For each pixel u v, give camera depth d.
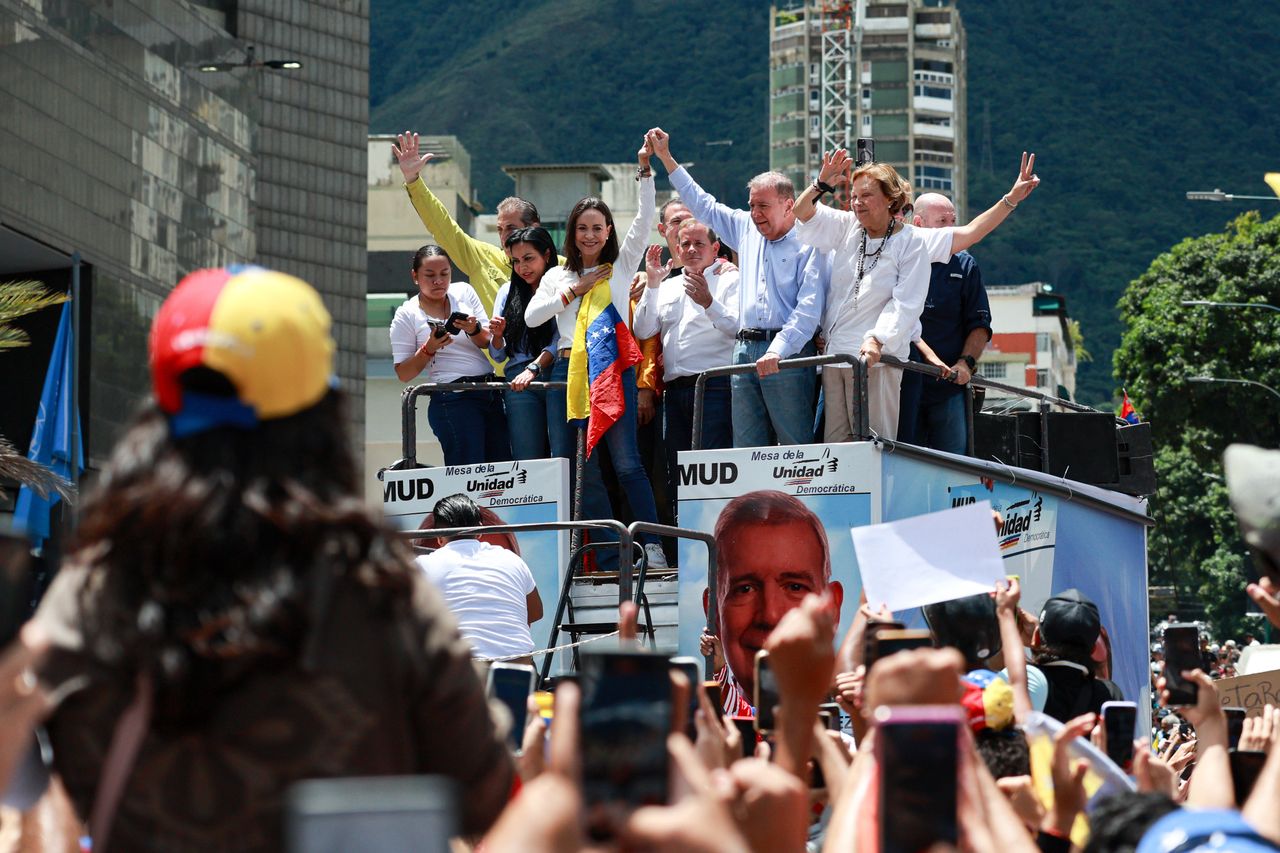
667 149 32.41
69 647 8.41
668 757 7.55
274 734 8.24
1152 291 172.00
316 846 6.21
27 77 97.81
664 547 34.41
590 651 7.71
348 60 153.25
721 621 28.16
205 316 8.63
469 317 34.12
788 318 30.94
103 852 8.35
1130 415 77.94
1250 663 53.62
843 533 27.88
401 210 193.50
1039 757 13.38
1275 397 164.50
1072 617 20.12
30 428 100.75
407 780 6.60
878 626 12.77
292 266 149.00
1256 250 170.00
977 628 16.95
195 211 118.69
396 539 8.84
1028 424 35.34
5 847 9.98
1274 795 10.52
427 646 8.68
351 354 152.50
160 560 8.30
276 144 148.25
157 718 8.20
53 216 100.31
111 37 107.31
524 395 33.97
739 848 6.88
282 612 8.25
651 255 32.91
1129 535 34.06
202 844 8.22
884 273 30.22
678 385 33.47
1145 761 12.95
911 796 8.30
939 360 32.12
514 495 31.45
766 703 12.45
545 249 34.06
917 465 28.77
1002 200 31.67
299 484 8.60
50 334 101.56
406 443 33.84
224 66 122.44
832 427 30.55
